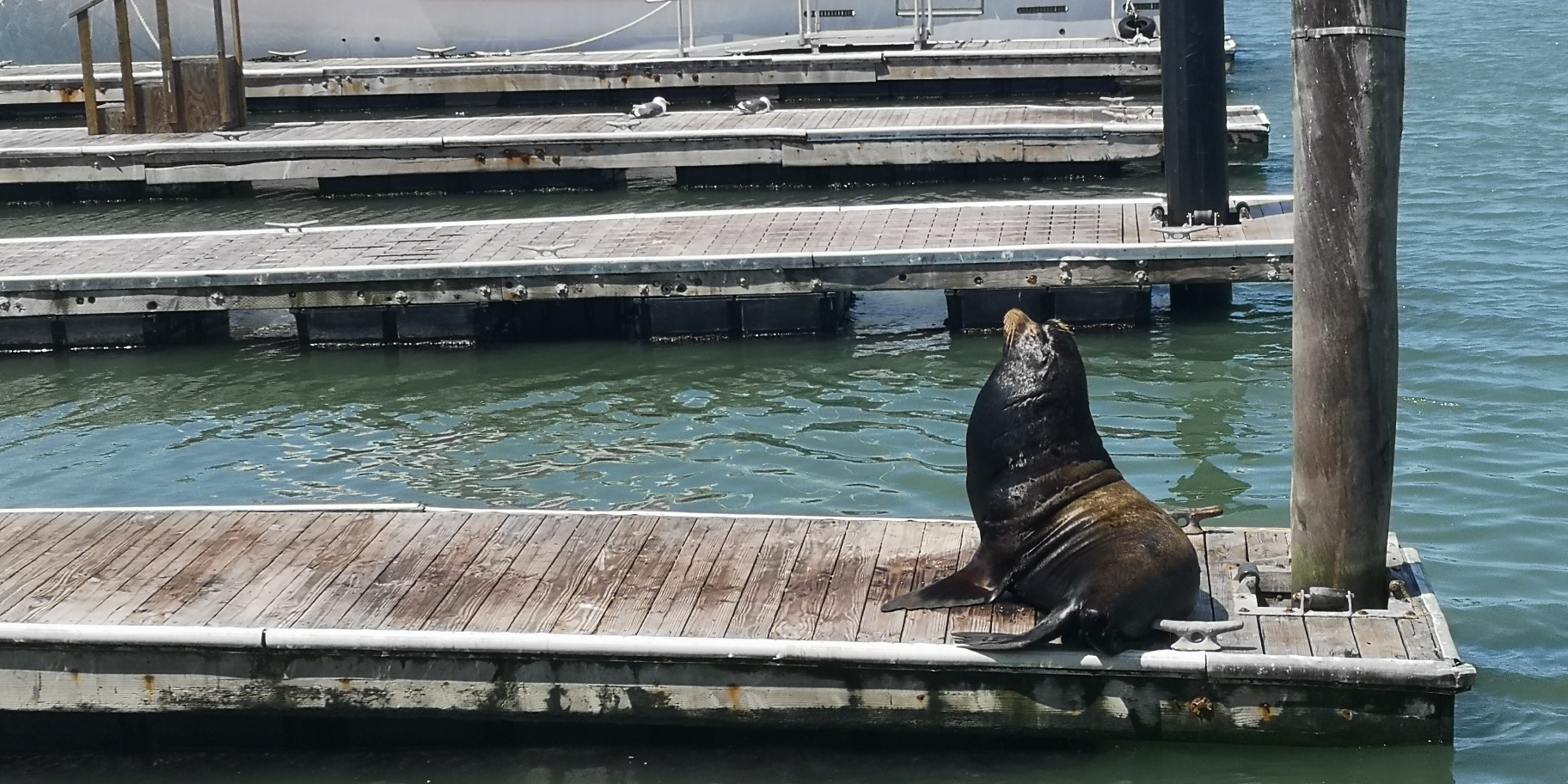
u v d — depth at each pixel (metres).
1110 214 13.88
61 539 7.91
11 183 19.48
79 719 7.08
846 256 12.73
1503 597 7.90
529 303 13.23
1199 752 6.55
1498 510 8.93
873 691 6.59
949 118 19.59
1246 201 13.84
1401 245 14.97
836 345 12.72
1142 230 13.17
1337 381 6.53
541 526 7.97
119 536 7.94
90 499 9.87
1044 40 24.91
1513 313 12.57
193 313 13.44
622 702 6.72
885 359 12.27
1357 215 6.34
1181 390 11.25
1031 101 22.66
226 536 7.93
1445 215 16.22
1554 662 7.27
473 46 26.53
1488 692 7.02
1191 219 13.12
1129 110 19.73
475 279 12.93
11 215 18.77
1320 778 6.35
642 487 9.78
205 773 6.91
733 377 11.97
